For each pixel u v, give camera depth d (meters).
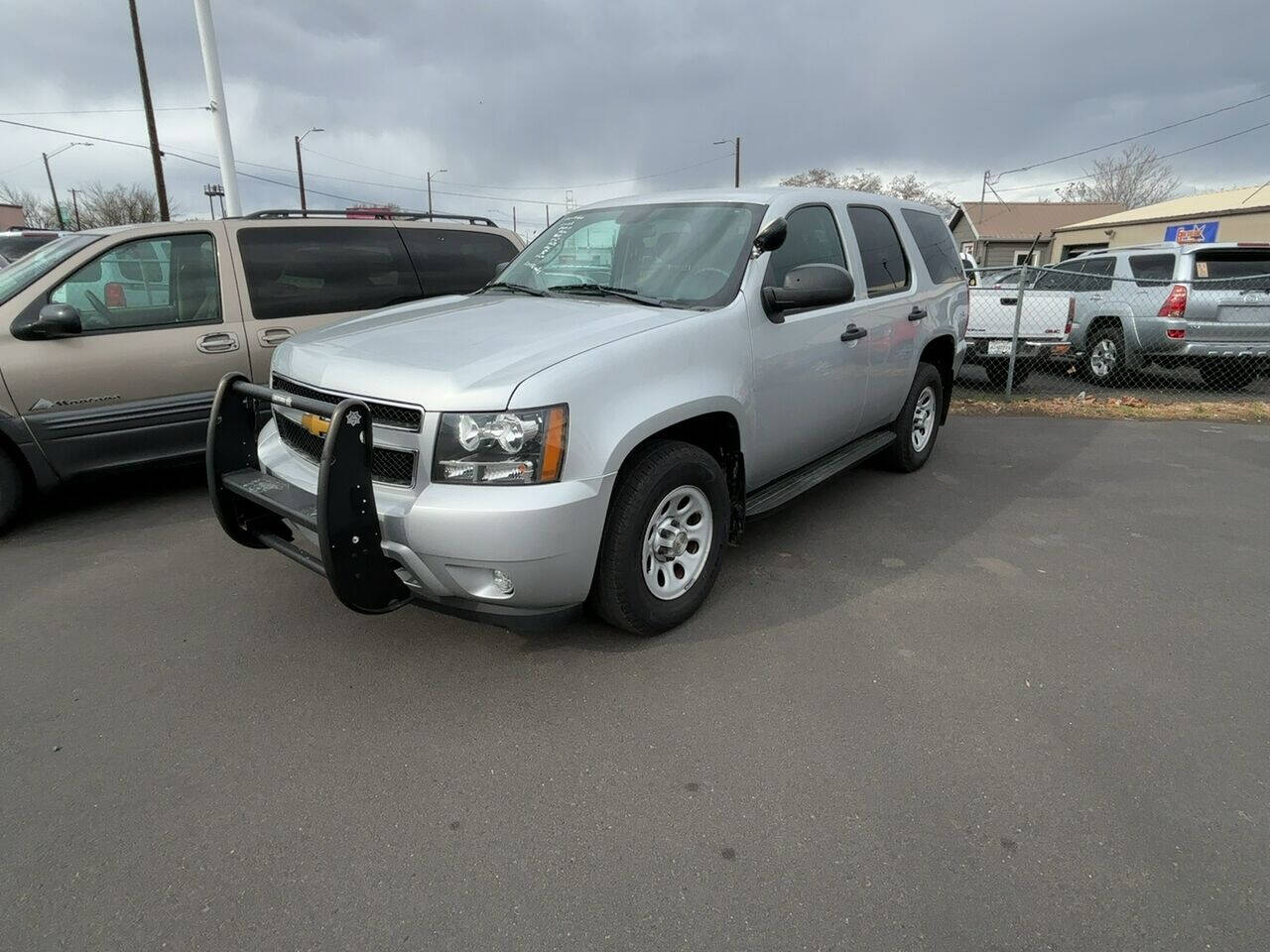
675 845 2.20
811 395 4.02
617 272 3.91
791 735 2.69
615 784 2.44
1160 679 3.05
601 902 2.01
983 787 2.43
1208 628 3.48
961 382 10.59
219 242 5.15
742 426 3.51
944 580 3.94
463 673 3.05
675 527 3.30
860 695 2.92
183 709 2.82
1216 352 9.17
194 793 2.40
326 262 5.58
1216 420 8.18
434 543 2.63
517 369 2.71
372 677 3.03
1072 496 5.39
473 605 2.80
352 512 2.59
